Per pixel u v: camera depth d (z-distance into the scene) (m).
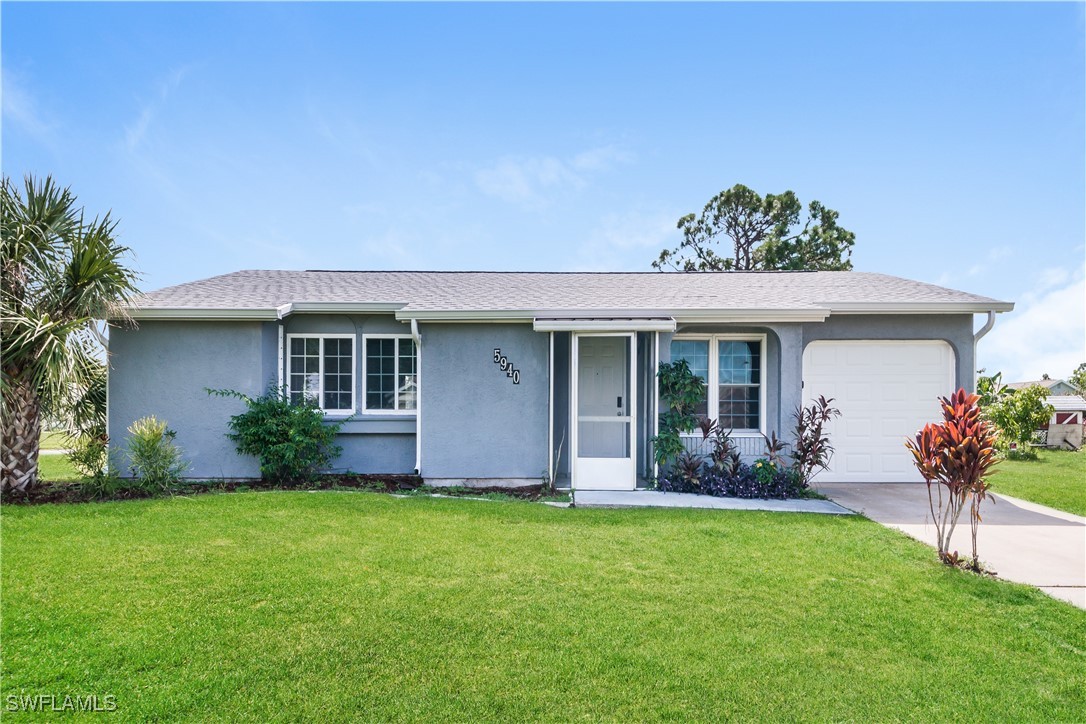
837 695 3.12
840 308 9.60
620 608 4.20
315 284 11.59
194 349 9.16
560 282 12.37
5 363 7.36
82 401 8.85
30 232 7.59
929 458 5.43
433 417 9.23
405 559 5.17
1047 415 14.44
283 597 4.25
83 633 3.62
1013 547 5.93
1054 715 2.98
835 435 10.05
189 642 3.54
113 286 7.90
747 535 6.18
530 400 9.23
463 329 9.26
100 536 5.67
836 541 5.98
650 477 9.41
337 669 3.28
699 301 9.86
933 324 9.89
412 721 2.83
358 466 9.91
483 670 3.30
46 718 2.78
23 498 7.59
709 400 9.88
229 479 9.19
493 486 9.20
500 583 4.63
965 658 3.55
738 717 2.91
